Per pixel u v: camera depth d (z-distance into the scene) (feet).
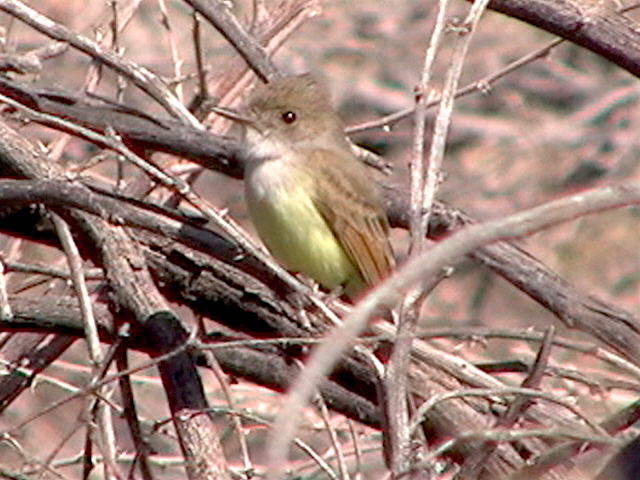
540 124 66.80
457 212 33.60
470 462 25.76
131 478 30.68
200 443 29.01
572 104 68.39
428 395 29.71
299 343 27.61
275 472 19.58
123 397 31.35
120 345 31.45
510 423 25.71
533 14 34.19
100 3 54.54
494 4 34.63
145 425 41.16
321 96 39.83
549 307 32.17
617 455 23.98
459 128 66.59
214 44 61.46
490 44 68.23
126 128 36.27
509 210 63.67
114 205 30.45
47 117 29.19
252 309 32.32
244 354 32.89
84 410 30.17
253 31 41.81
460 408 29.66
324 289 40.78
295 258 39.68
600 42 33.73
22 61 35.32
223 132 43.19
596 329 31.63
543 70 68.74
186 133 36.47
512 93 67.56
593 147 65.92
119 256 31.73
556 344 29.40
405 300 25.58
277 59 64.90
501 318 59.67
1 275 32.65
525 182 65.36
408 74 67.00
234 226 28.94
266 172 38.88
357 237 39.29
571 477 27.99
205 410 29.19
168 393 29.89
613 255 60.64
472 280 60.95
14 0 38.06
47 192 29.73
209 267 32.48
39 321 33.50
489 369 33.19
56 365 42.75
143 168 28.25
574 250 61.11
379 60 67.46
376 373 26.43
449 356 30.76
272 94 39.06
